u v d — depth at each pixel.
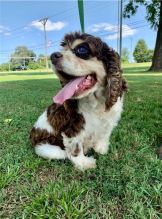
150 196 0.45
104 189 0.48
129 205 0.42
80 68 0.51
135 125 0.85
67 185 0.50
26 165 0.58
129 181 0.50
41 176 0.54
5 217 0.42
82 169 0.57
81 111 0.57
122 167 0.55
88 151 0.66
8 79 3.54
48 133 0.61
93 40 0.53
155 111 1.04
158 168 0.54
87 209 0.43
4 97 1.50
